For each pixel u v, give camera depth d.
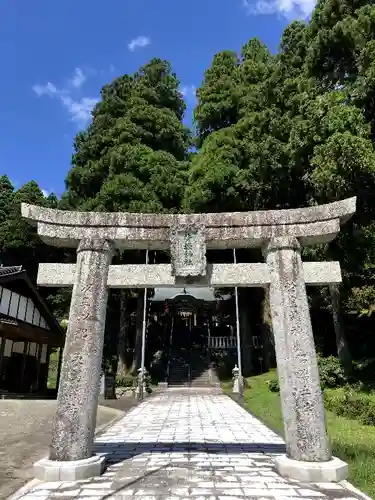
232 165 26.05
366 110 17.69
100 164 29.06
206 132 34.16
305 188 21.28
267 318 29.25
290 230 7.57
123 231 7.66
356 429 11.33
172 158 29.66
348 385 17.27
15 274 21.41
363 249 17.86
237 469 6.75
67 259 35.62
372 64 15.71
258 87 28.84
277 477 6.25
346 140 14.78
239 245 7.93
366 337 22.58
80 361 6.73
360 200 17.20
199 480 6.11
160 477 6.27
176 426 11.88
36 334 23.23
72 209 30.30
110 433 10.61
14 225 36.09
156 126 31.08
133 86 33.72
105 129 31.47
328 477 5.99
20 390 22.23
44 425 11.87
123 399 21.42
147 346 36.56
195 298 36.69
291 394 6.58
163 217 7.80
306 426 6.38
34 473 6.20
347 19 18.23
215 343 37.19
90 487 5.77
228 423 12.48
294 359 6.69
